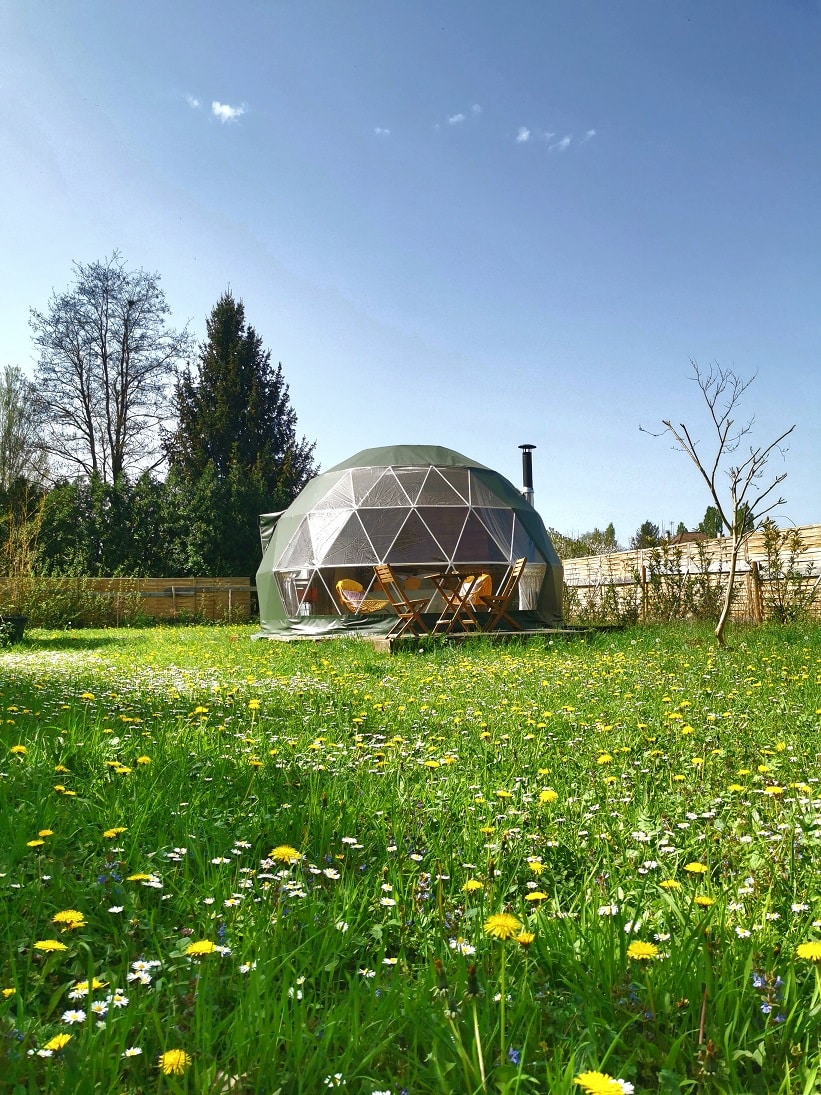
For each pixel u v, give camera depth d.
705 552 17.42
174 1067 1.37
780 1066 1.50
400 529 16.02
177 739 4.65
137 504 30.47
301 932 2.08
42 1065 1.49
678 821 3.16
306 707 6.27
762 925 2.12
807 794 3.44
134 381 36.47
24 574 23.36
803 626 13.08
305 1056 1.53
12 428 35.34
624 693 6.91
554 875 2.60
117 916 2.21
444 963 1.92
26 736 4.36
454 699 6.72
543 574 16.72
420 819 3.17
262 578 17.44
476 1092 1.38
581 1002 1.69
